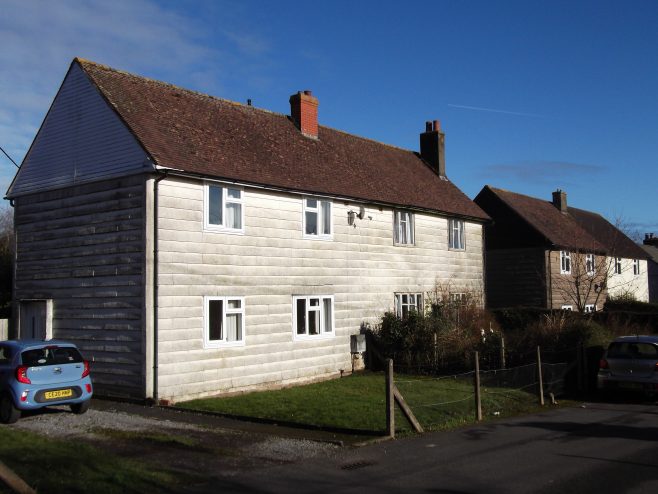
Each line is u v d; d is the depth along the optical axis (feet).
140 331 53.26
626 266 160.86
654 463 32.32
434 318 75.97
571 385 61.26
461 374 67.10
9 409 42.04
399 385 61.62
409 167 98.58
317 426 41.68
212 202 58.39
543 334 69.82
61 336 60.13
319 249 69.87
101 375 56.24
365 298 76.18
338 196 71.26
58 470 29.68
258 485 28.27
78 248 59.41
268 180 63.05
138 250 54.03
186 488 27.78
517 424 44.11
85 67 61.46
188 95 71.41
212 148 62.34
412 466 31.76
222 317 58.34
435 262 88.84
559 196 149.48
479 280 98.22
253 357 60.95
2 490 24.40
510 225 125.29
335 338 71.36
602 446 36.63
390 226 81.20
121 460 32.04
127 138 56.03
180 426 42.24
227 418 45.78
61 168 61.98
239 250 60.44
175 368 53.88
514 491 27.20
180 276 54.95
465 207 96.48
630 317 86.99
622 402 55.36
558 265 124.67
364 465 31.99
